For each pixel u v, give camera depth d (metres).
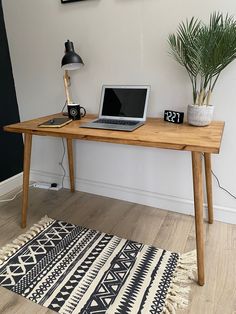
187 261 1.43
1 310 1.19
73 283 1.32
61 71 2.03
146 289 1.26
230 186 1.70
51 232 1.74
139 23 1.64
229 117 1.57
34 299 1.23
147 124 1.56
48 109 2.22
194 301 1.19
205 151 1.11
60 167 2.38
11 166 2.39
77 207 2.06
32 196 2.26
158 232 1.71
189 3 1.48
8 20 2.10
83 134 1.39
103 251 1.54
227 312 1.13
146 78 1.74
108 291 1.26
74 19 1.83
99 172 2.17
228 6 1.41
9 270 1.42
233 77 1.49
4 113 2.25
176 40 1.49
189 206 1.87
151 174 1.95
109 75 1.85
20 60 2.18
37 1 1.92
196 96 1.48
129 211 1.97
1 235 1.73
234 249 1.51
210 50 1.24
